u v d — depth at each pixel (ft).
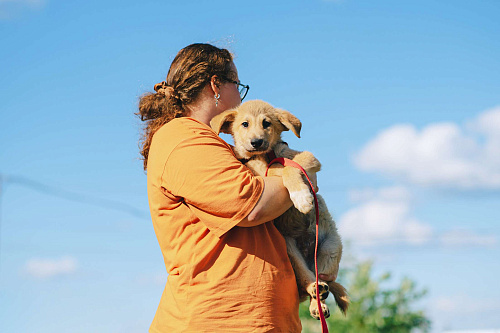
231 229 9.41
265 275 9.41
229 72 11.64
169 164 9.49
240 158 13.38
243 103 14.11
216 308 9.14
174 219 9.60
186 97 11.10
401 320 50.29
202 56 11.30
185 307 9.29
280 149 13.46
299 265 11.93
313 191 10.18
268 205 9.38
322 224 12.96
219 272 9.26
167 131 9.90
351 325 50.08
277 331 9.35
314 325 49.67
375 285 51.26
